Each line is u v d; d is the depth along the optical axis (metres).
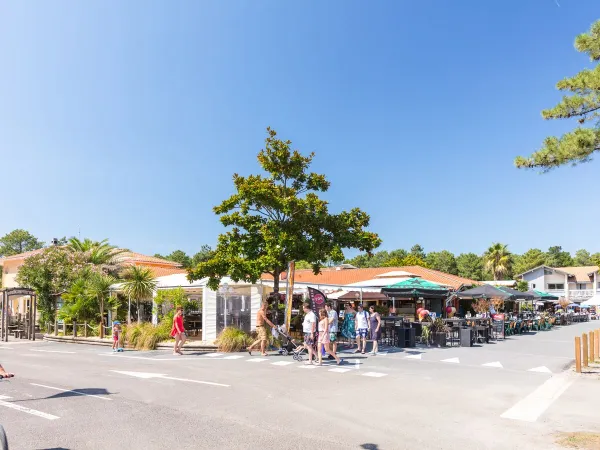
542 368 14.16
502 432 7.43
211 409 8.79
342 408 8.95
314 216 19.66
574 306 55.03
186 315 24.17
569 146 9.89
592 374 13.10
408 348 19.47
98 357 17.25
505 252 61.56
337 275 41.81
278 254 18.72
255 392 10.40
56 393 10.22
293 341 17.33
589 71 10.11
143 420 7.98
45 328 29.80
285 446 6.66
